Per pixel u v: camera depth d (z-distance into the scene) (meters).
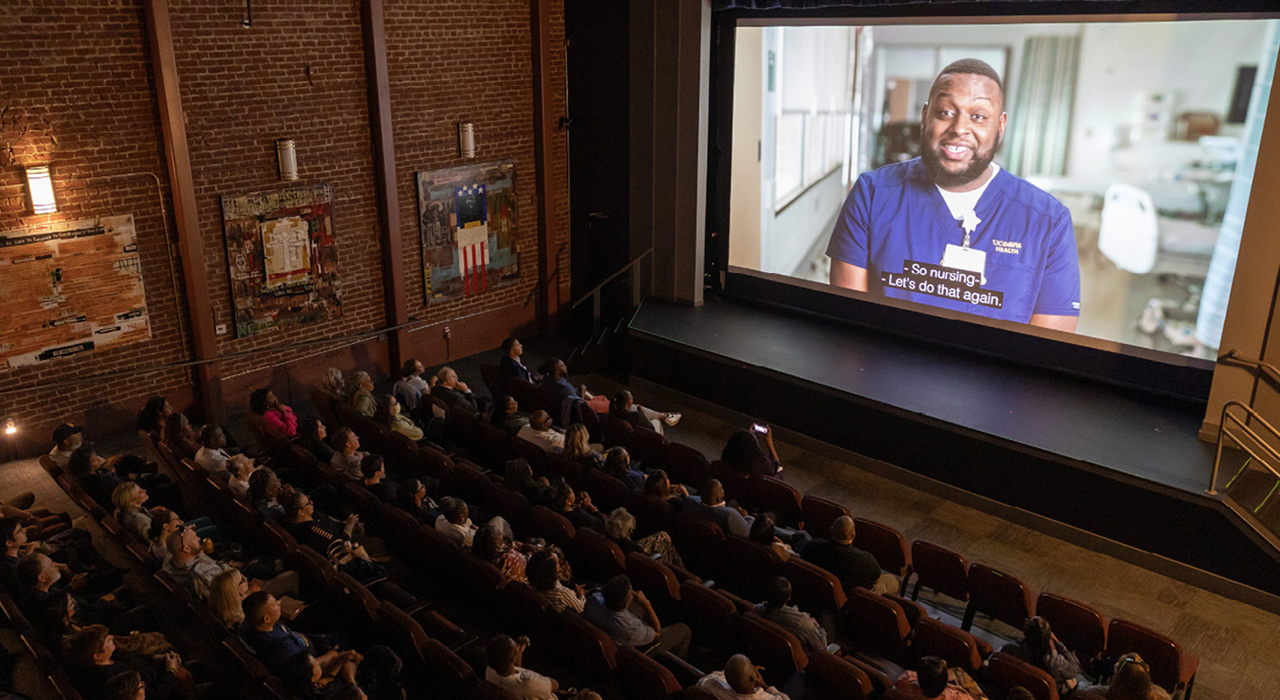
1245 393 7.22
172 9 8.03
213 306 8.88
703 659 5.35
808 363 9.17
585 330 12.00
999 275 8.76
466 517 5.90
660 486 6.36
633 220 11.16
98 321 8.25
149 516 5.94
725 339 9.86
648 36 10.38
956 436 7.80
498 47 10.48
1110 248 8.01
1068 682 4.68
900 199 9.25
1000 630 6.13
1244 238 6.97
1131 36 7.50
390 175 9.75
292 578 5.55
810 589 5.39
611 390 10.25
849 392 8.48
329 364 9.91
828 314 10.24
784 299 10.59
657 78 10.46
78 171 7.87
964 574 5.79
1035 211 8.38
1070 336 8.47
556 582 5.09
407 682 4.93
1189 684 5.20
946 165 8.84
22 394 8.00
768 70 9.98
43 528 6.41
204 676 4.93
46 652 4.51
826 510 6.40
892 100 9.06
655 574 5.36
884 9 8.91
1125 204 7.82
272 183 9.02
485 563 5.33
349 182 9.59
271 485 6.08
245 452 7.60
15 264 7.69
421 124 9.98
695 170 10.45
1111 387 8.35
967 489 7.88
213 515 6.56
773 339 9.85
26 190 7.63
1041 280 8.52
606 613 4.99
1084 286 8.27
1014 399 8.27
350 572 5.67
